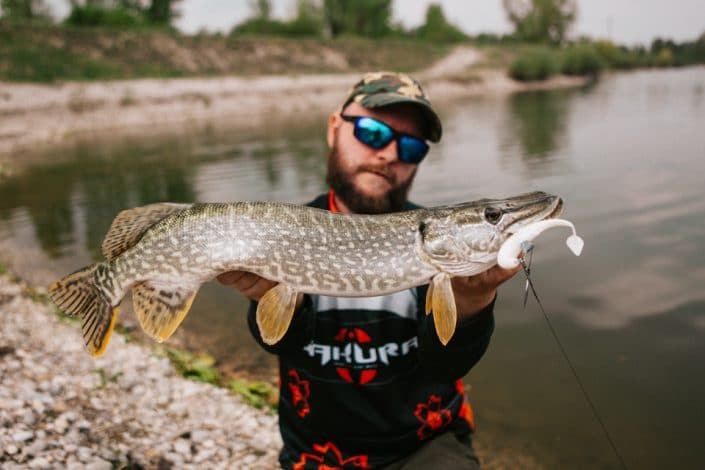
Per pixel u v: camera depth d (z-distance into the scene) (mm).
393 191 962
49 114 6867
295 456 831
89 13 11398
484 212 736
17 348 1414
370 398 794
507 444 1104
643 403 1174
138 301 760
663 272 1664
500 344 1418
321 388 800
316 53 12703
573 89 11539
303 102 9641
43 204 3324
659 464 1027
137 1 14906
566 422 1152
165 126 7270
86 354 1441
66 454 956
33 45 8297
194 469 1035
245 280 764
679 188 2520
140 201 3238
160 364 1415
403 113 933
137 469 989
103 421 1120
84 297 780
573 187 2725
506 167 3404
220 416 1235
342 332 801
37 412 1077
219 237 740
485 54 15648
